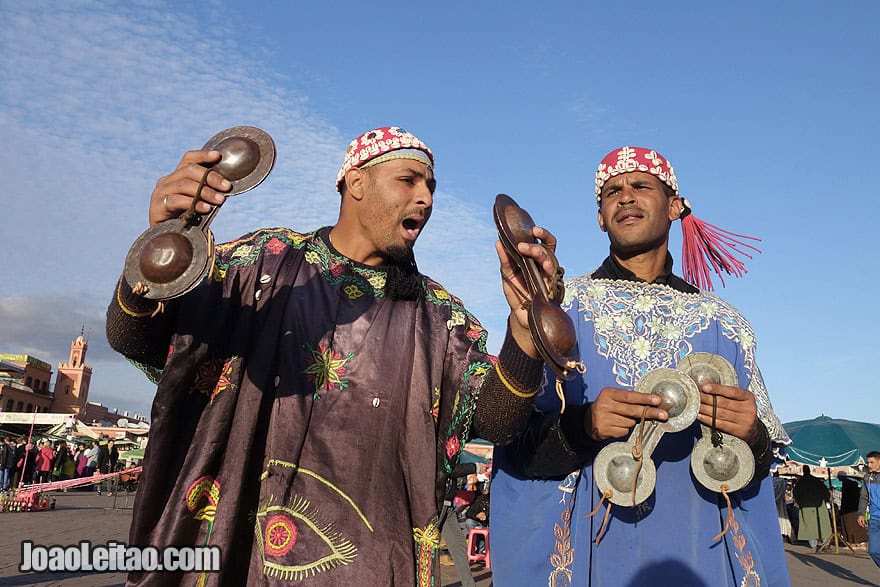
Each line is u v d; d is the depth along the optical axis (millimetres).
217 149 1910
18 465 24359
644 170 2955
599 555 2523
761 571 2543
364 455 2088
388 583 1964
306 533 1960
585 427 2449
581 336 2846
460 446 2281
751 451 2473
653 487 2396
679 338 2818
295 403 2090
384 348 2232
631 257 3021
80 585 6777
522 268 2086
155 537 1896
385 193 2322
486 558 10516
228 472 1972
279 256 2287
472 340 2396
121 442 36344
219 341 2086
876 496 11242
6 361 80312
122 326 1896
